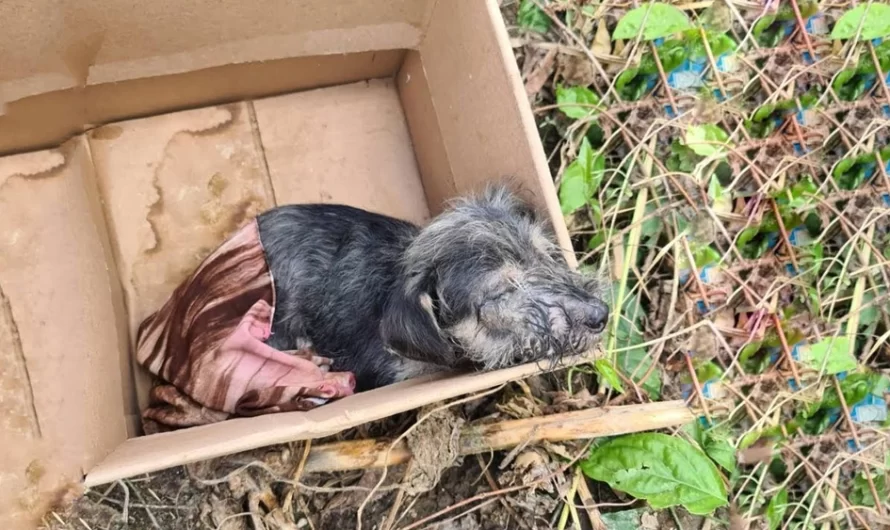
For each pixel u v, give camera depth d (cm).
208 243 63
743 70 67
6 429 52
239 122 65
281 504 53
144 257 61
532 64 63
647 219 63
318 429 43
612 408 58
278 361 53
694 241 64
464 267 50
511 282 49
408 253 52
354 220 58
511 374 47
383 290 56
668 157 65
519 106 49
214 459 52
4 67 50
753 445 63
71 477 51
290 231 57
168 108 63
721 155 65
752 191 66
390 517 54
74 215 57
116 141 62
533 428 56
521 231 51
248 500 53
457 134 60
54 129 57
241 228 59
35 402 53
